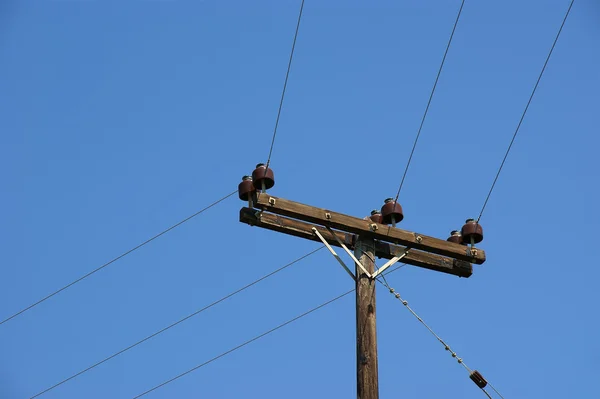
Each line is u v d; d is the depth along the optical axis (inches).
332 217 704.4
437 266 747.4
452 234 765.3
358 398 645.3
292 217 699.4
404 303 715.4
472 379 711.1
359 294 687.1
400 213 731.4
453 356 717.9
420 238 729.0
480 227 760.3
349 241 721.0
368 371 653.3
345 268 703.1
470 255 743.7
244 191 703.1
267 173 702.5
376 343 667.4
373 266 703.7
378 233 713.6
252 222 700.0
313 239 716.7
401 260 737.0
